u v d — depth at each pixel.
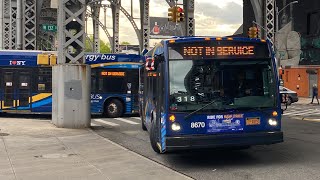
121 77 22.30
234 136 9.03
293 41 45.69
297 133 15.84
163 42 9.44
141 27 40.88
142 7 40.66
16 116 22.41
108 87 22.11
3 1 29.70
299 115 25.61
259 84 9.33
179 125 8.92
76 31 17.36
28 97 21.16
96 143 12.41
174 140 8.84
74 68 16.42
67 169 8.70
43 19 55.41
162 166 9.04
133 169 8.71
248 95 9.25
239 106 9.16
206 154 10.97
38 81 21.20
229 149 10.30
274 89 9.38
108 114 22.19
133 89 22.42
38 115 23.39
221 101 9.10
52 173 8.30
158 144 10.16
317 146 12.28
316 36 42.59
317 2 42.09
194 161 10.07
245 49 9.34
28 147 11.50
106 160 9.73
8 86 21.06
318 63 42.56
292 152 11.20
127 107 22.39
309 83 44.03
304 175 8.37
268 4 27.52
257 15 27.58
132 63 22.39
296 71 45.41
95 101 21.89
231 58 9.27
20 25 28.69
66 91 16.33
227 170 8.98
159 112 9.76
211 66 9.17
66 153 10.66
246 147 10.07
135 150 11.80
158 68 9.85
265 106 9.28
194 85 9.08
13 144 11.91
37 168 8.77
